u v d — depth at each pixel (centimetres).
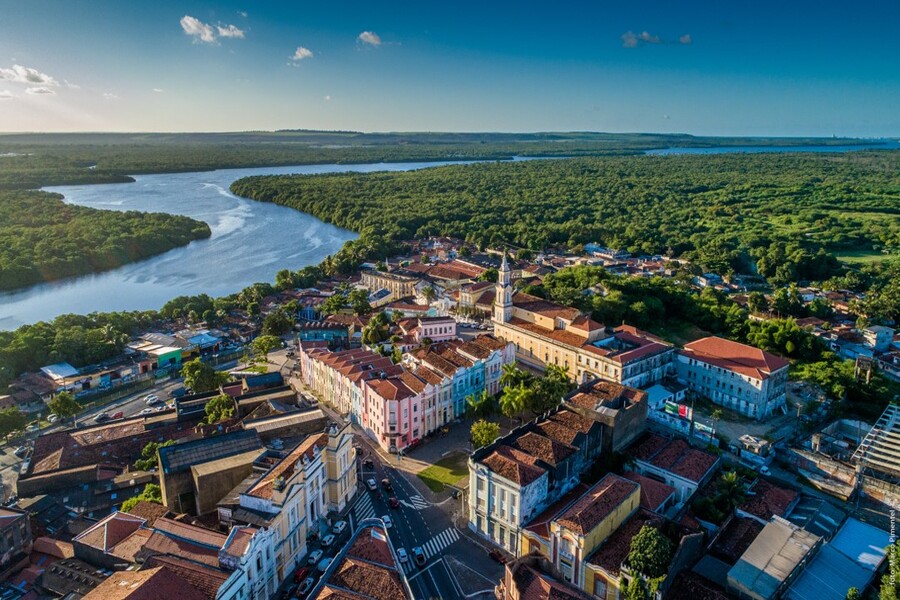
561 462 13450
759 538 11962
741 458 16062
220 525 12281
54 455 16038
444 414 18125
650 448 15300
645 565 10538
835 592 11006
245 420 16138
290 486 12125
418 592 11644
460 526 13725
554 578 11700
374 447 17188
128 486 15000
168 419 18262
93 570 11338
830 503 13800
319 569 12381
